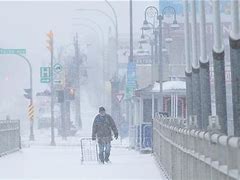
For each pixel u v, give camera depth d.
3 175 56.88
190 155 35.09
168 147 52.03
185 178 37.75
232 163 22.97
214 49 44.84
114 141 140.00
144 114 100.19
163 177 54.22
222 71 44.69
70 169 63.69
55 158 81.19
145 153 92.38
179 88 101.06
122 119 149.62
